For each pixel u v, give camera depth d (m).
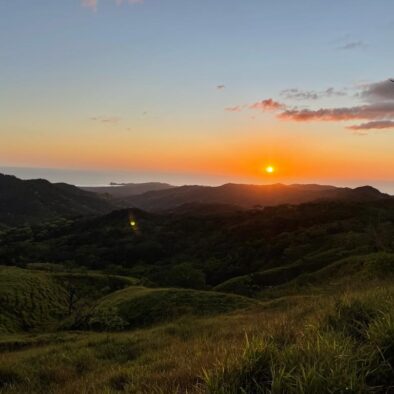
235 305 37.00
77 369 12.66
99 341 18.70
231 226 136.12
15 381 11.25
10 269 82.62
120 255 125.88
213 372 3.98
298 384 3.21
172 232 147.88
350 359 3.59
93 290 78.75
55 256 132.88
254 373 3.72
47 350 18.09
